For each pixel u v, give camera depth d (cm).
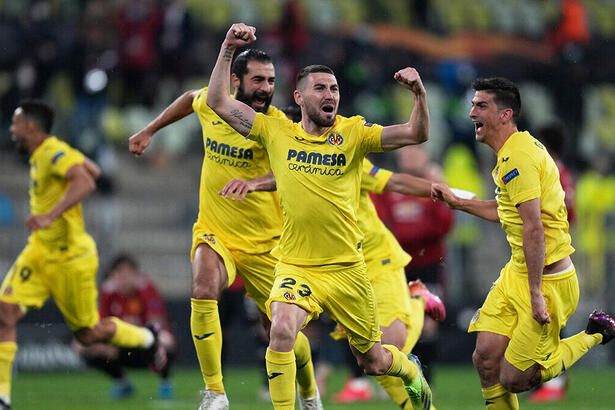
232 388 1938
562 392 1734
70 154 1372
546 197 1027
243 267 1172
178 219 2598
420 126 973
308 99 998
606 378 2223
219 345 1120
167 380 1739
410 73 952
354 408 1544
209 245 1141
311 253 1010
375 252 1191
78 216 1406
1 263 2311
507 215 1039
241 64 1152
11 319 1355
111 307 1875
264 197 1156
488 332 1059
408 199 1656
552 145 1515
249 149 1143
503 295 1054
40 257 1385
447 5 4066
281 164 1011
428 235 1650
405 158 1686
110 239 2347
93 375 2236
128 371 2395
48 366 2247
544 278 1045
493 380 1066
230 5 3616
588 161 3366
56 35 2752
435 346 1636
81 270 1402
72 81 2705
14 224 2428
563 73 3503
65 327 2278
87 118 2631
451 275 2411
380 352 1052
